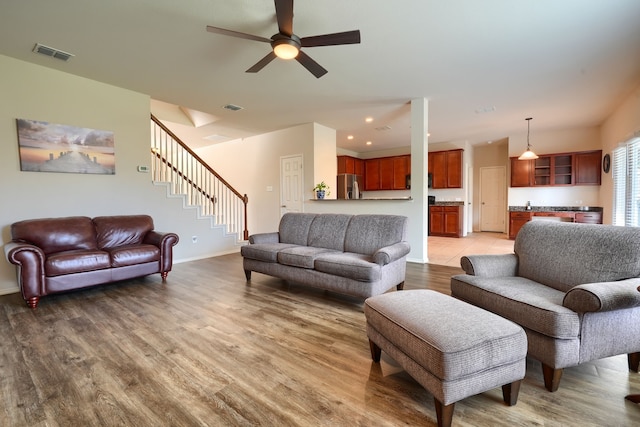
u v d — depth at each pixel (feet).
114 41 9.57
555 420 4.56
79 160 12.46
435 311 5.24
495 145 28.53
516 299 5.86
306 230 12.76
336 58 10.75
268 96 14.64
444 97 14.89
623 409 4.77
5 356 6.50
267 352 6.66
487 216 29.19
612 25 8.67
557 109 16.92
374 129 21.79
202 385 5.50
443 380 4.25
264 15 8.26
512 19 8.41
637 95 13.50
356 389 5.39
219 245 18.25
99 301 9.98
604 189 19.81
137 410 4.86
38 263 9.46
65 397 5.17
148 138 14.56
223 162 25.89
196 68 11.50
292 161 21.07
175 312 9.00
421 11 8.08
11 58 10.81
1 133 10.75
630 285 5.22
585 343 5.15
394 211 16.37
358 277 8.97
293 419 4.66
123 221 12.89
